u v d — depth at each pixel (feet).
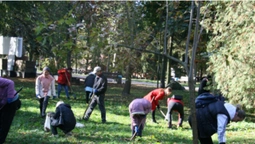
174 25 33.86
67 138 27.30
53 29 13.30
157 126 38.01
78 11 14.56
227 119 17.35
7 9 63.87
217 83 42.14
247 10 38.73
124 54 16.51
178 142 29.17
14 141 25.48
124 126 35.73
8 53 39.27
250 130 37.91
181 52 88.89
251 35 38.93
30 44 75.66
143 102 28.43
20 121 33.60
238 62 38.88
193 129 15.11
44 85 36.06
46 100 35.96
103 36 14.11
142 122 28.58
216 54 40.83
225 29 40.29
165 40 15.52
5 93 22.12
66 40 14.02
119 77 109.40
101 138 28.50
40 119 35.45
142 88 102.73
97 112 45.01
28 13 64.03
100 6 14.92
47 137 27.45
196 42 14.65
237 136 33.94
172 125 39.65
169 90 38.04
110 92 78.59
